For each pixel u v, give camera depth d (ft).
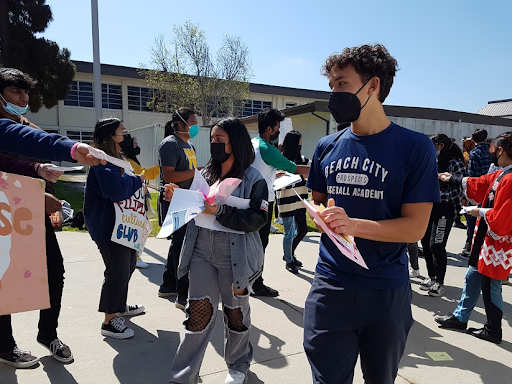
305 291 14.05
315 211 4.85
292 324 11.26
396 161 5.11
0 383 7.83
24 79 7.32
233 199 7.41
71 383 7.93
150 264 16.71
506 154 10.31
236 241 7.39
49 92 60.85
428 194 5.06
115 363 8.78
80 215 23.00
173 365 7.27
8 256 5.13
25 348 9.23
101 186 8.63
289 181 9.29
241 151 7.61
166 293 12.87
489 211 9.82
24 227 5.27
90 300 12.26
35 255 5.38
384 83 5.23
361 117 5.35
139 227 9.78
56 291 8.52
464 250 20.01
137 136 50.26
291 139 16.05
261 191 7.63
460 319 11.25
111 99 90.02
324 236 5.86
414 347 10.22
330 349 5.41
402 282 5.35
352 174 5.37
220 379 8.26
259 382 8.29
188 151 12.84
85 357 8.97
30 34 59.36
